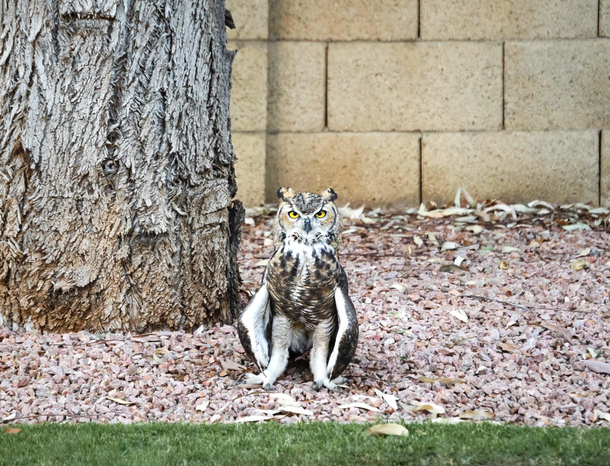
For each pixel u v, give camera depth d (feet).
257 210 50.75
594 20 51.52
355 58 52.11
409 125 52.44
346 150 52.65
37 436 20.42
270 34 52.01
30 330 29.66
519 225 46.96
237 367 26.86
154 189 29.50
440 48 51.88
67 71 28.89
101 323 29.68
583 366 27.12
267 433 20.66
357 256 42.01
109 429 21.08
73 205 29.12
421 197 52.85
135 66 29.17
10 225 29.12
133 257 29.63
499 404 23.81
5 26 28.86
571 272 37.86
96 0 28.73
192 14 30.17
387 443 19.70
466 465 18.62
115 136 29.19
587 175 52.31
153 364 27.22
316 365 25.00
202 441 20.01
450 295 35.29
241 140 51.70
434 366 27.17
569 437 19.99
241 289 35.12
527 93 52.01
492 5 51.52
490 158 52.42
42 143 28.91
